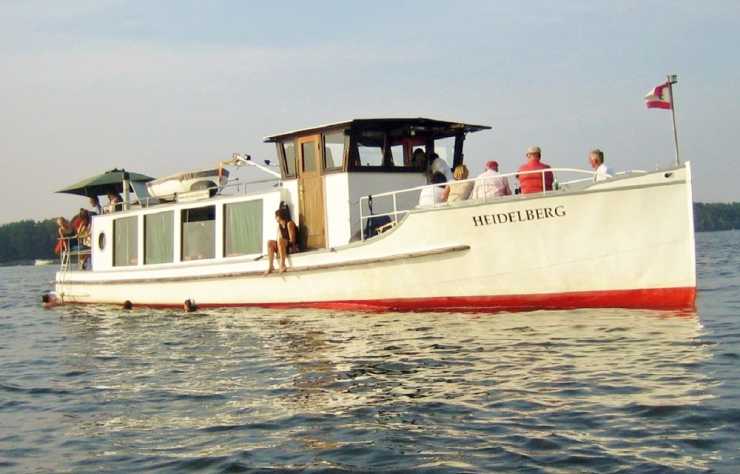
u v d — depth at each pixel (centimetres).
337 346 1216
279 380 1007
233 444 742
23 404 981
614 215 1338
